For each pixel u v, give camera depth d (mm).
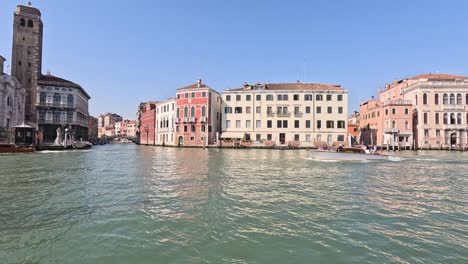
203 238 5883
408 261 4891
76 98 62500
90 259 4922
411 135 49531
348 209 8125
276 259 4965
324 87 52688
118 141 133500
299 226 6641
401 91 56562
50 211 7691
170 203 8641
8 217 7164
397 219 7227
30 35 57812
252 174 15297
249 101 52062
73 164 20141
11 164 19750
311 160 25219
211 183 12234
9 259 4891
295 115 50500
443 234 6184
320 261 4895
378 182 12984
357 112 77125
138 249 5328
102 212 7633
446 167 20141
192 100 54094
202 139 53094
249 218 7215
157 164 20656
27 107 56844
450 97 49500
